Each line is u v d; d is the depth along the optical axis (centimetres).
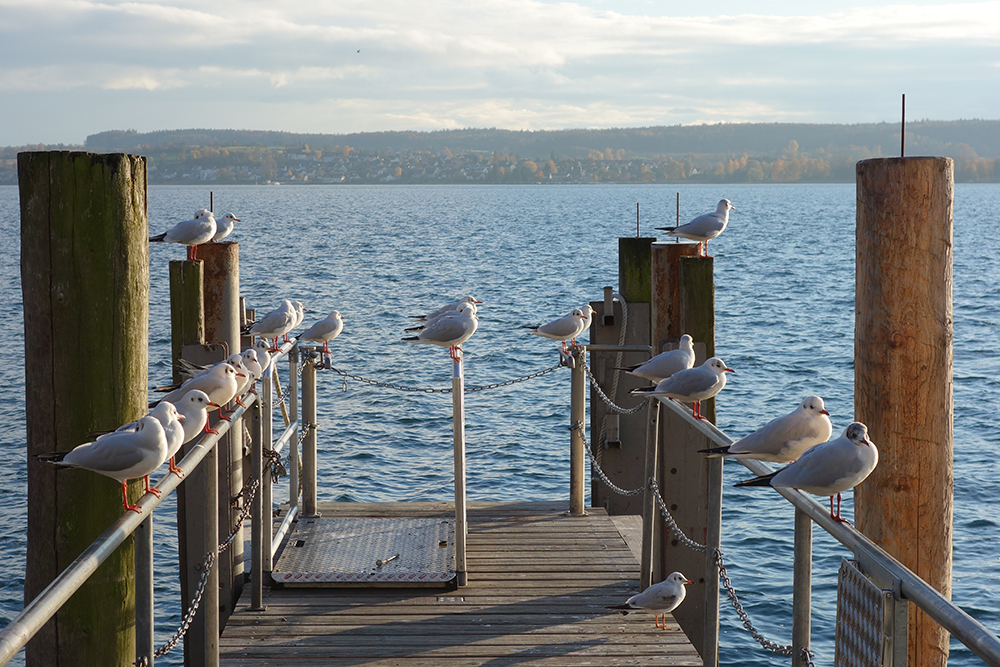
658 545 935
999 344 3033
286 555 933
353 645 767
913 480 520
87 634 538
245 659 742
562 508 1127
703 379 786
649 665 734
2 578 1326
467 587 884
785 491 509
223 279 875
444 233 8881
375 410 2200
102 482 532
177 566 1385
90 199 521
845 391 2338
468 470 1783
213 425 844
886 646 377
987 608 1218
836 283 4722
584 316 1207
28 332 531
